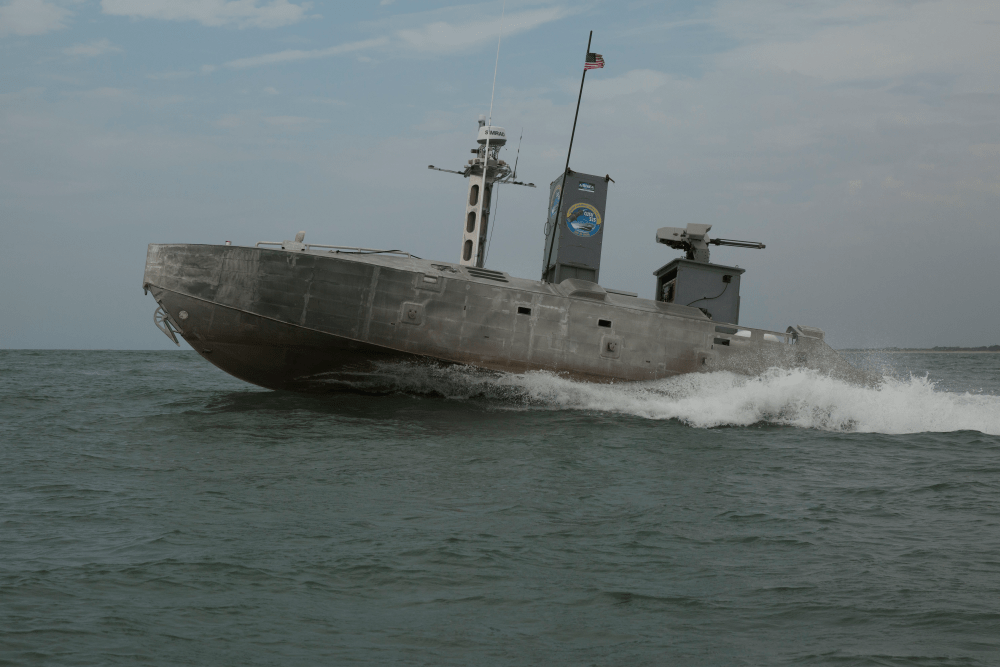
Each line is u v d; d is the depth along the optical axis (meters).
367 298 21.39
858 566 9.79
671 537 10.98
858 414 22.05
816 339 23.94
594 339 22.48
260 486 13.36
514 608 8.48
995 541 10.83
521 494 13.22
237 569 9.34
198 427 18.66
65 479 13.62
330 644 7.56
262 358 22.27
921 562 9.93
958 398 24.33
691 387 22.86
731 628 8.03
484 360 21.98
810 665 7.20
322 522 11.33
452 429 18.98
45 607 8.12
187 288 21.48
